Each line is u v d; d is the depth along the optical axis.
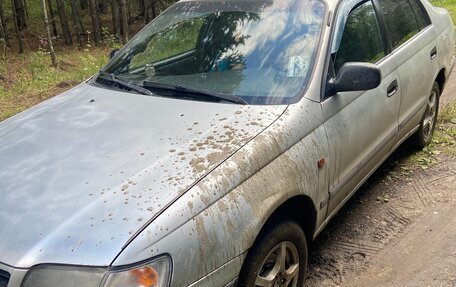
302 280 2.77
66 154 2.37
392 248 3.38
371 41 3.50
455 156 4.62
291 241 2.58
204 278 2.00
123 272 1.80
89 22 19.39
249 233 2.17
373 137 3.37
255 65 2.98
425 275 3.07
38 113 2.95
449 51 4.86
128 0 19.28
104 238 1.86
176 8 3.76
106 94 3.05
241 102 2.73
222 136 2.41
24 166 2.32
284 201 2.40
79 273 1.80
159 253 1.87
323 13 3.15
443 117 5.49
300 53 2.97
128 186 2.09
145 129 2.53
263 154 2.36
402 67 3.77
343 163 3.00
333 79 2.94
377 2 3.73
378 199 4.00
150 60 3.35
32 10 19.84
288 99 2.72
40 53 11.34
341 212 3.84
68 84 8.48
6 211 2.02
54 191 2.10
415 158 4.64
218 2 3.55
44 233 1.90
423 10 4.50
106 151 2.36
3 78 9.14
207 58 3.16
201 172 2.16
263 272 2.45
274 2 3.33
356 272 3.15
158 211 1.95
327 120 2.81
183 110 2.69
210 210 2.06
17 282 1.81
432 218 3.69
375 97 3.32
